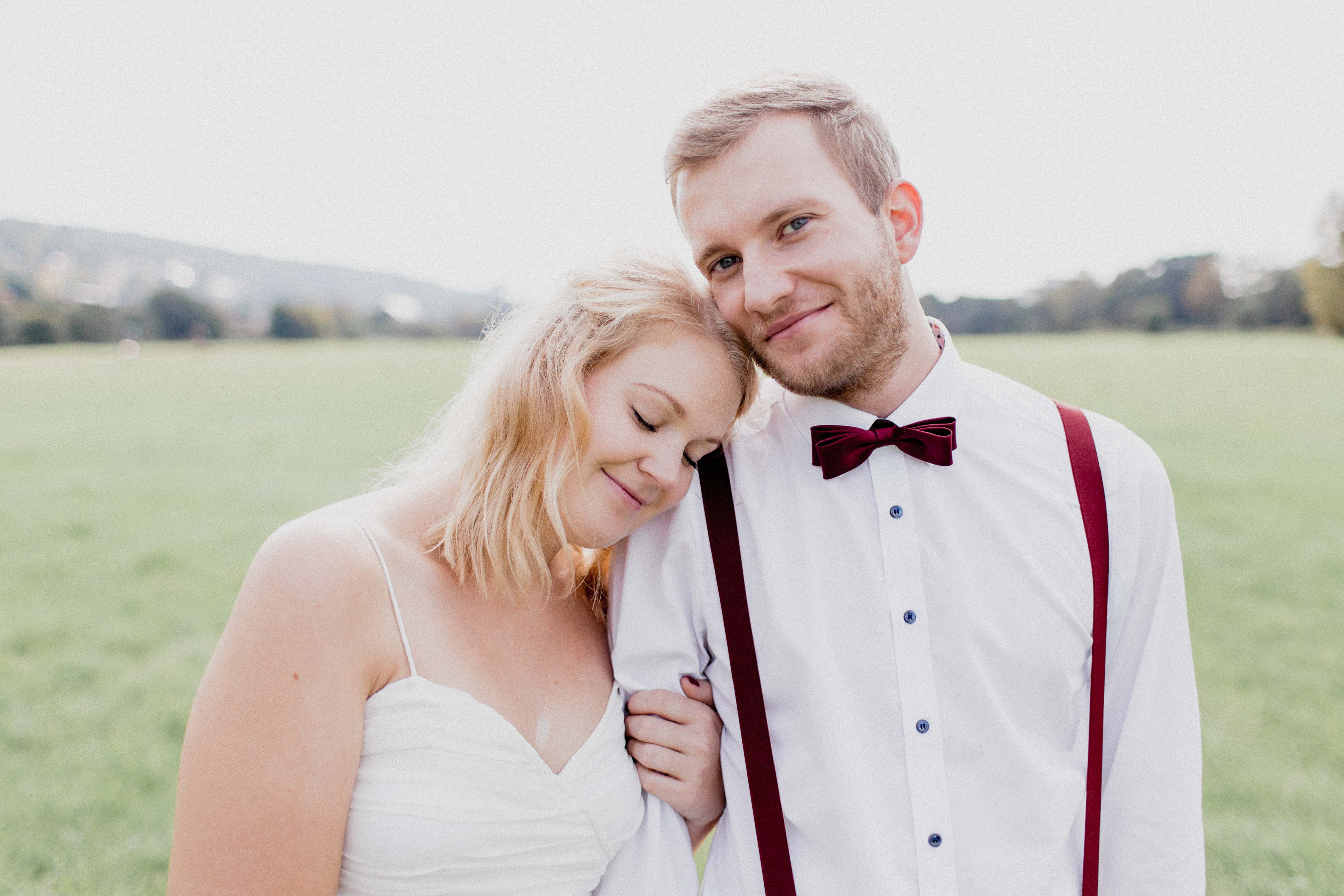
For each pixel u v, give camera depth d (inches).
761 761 58.9
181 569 324.2
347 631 48.9
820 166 54.3
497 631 56.9
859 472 60.4
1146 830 61.8
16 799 154.2
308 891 47.2
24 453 615.5
